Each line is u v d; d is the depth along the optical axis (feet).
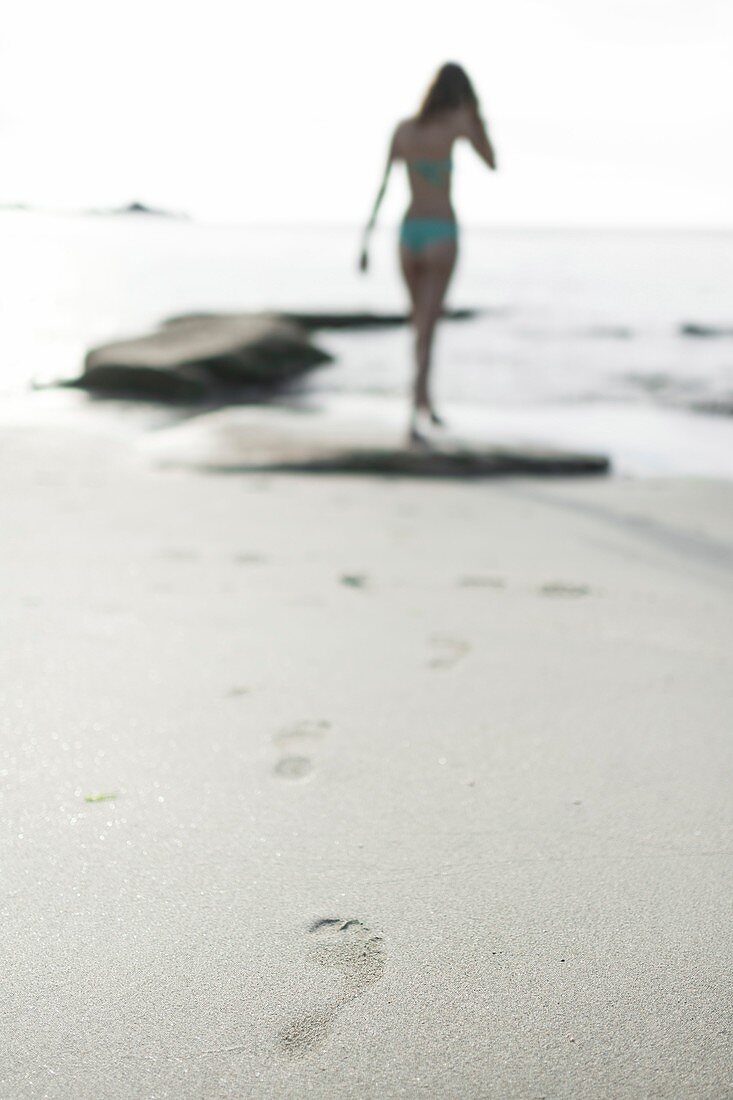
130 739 4.60
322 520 9.43
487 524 9.43
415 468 12.46
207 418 17.33
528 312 45.83
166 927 3.24
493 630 6.25
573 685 5.37
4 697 5.03
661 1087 2.58
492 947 3.16
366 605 6.70
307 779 4.27
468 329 38.06
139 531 8.76
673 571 7.76
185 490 10.90
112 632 6.03
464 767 4.41
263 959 3.09
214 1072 2.62
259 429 15.02
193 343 26.09
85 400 21.97
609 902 3.41
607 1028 2.80
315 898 3.42
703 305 52.03
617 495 11.16
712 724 4.88
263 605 6.64
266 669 5.50
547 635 6.17
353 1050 2.70
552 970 3.05
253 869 3.59
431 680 5.41
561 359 29.37
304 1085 2.58
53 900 3.38
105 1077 2.60
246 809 4.01
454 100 12.43
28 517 9.28
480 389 24.00
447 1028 2.79
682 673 5.56
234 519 9.37
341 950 3.14
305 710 4.98
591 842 3.80
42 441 14.51
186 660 5.60
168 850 3.70
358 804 4.07
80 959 3.07
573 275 89.40
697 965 3.08
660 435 17.25
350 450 12.79
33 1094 2.54
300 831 3.85
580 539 8.84
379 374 27.63
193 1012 2.85
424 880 3.53
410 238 12.97
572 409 20.74
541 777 4.32
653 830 3.89
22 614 6.33
